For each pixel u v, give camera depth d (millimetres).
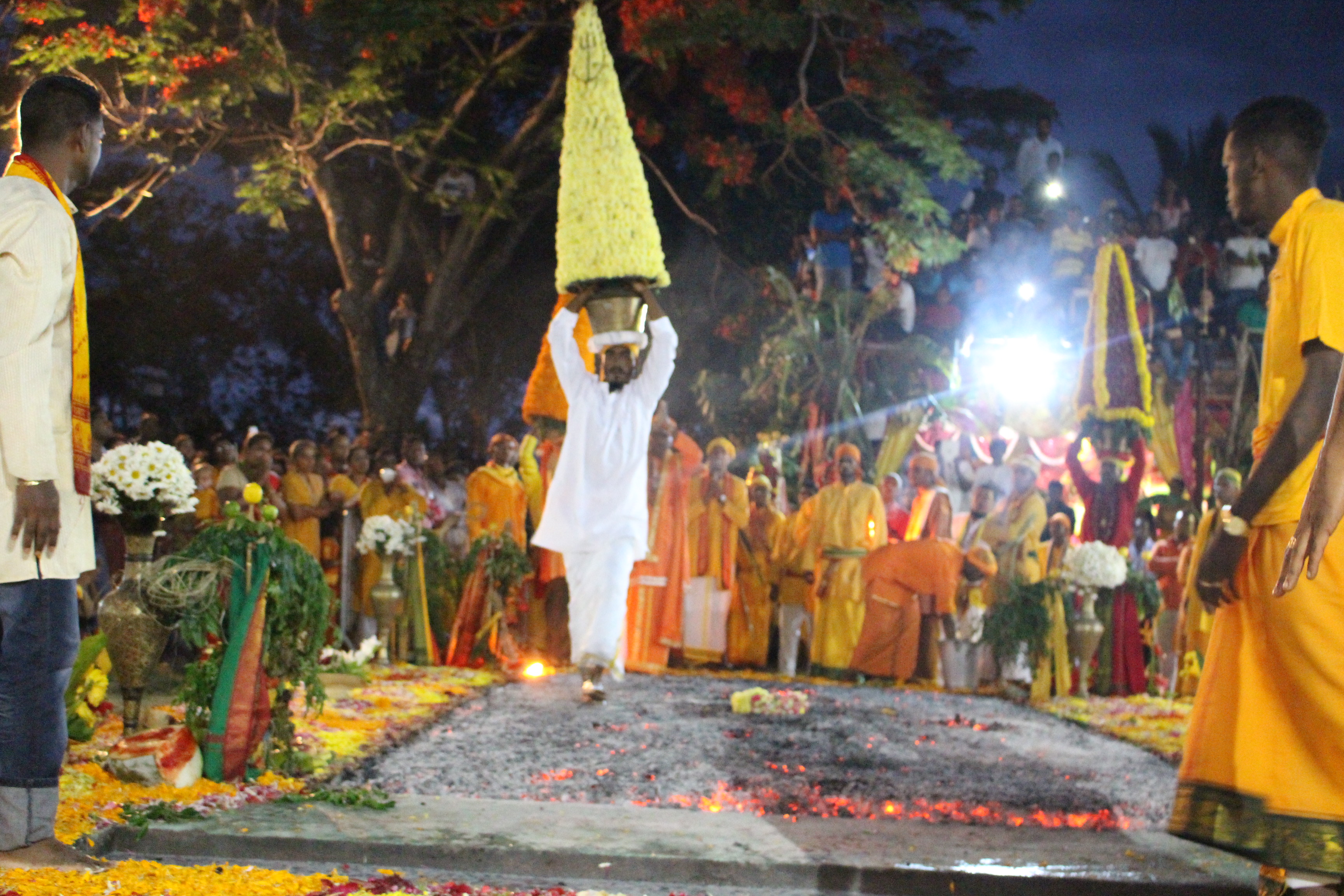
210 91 15266
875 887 4340
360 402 23969
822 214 18344
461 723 7273
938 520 11289
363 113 18297
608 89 7816
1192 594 9039
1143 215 18125
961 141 19453
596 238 7766
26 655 3654
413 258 22703
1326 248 3152
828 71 20922
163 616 5270
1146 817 5520
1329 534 2863
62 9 13953
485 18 17406
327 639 8219
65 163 3799
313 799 4969
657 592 10594
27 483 3520
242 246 23594
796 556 11500
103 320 22344
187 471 5734
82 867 3766
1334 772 2967
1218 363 16625
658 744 6836
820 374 15867
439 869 4367
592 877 4359
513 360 24203
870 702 9367
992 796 5824
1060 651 10180
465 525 12328
